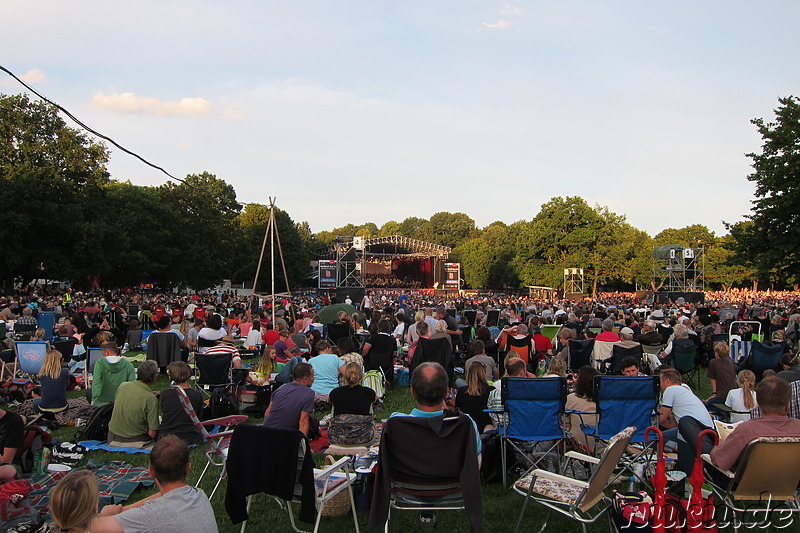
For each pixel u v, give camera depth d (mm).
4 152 39562
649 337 12961
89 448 7535
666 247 50625
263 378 9781
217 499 5984
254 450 4422
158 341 12633
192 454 7340
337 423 5910
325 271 57625
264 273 72688
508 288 78625
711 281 71875
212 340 12086
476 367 6848
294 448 4352
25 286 43500
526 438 6164
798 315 17469
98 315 21062
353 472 5812
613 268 63562
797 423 4480
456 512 5617
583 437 6652
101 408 8164
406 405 10453
